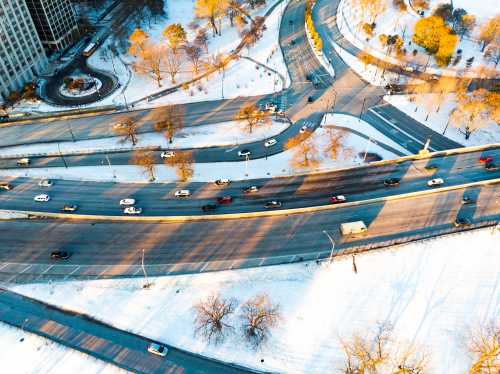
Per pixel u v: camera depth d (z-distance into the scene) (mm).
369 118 158250
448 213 114125
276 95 173500
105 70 197875
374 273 100625
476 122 143250
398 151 141500
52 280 101812
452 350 86500
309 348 87438
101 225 115125
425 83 175250
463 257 103250
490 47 186750
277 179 128500
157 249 107938
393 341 87750
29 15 185125
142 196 123875
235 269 102438
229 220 114750
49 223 116500
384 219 113062
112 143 151750
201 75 190000
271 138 150125
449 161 131125
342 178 127125
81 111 171125
